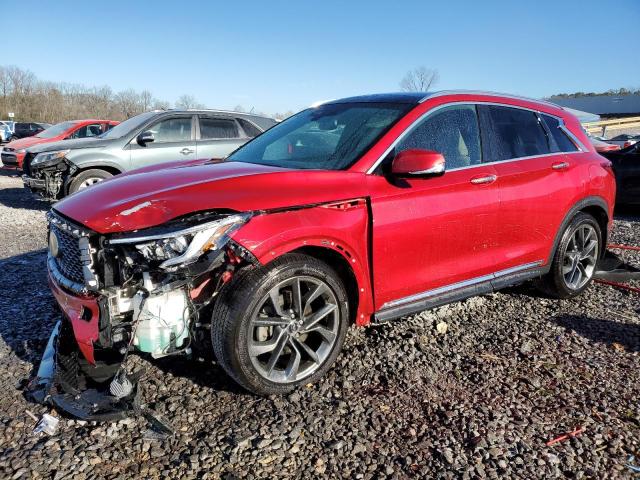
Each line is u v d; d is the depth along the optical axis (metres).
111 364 2.95
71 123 15.80
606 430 2.70
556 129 4.40
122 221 2.60
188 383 3.04
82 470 2.32
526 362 3.40
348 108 3.92
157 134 8.88
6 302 4.31
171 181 3.03
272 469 2.37
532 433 2.67
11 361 3.29
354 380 3.12
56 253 2.92
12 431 2.58
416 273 3.38
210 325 2.82
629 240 7.08
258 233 2.68
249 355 2.75
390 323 3.90
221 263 2.62
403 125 3.41
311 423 2.70
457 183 3.50
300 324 2.93
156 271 2.53
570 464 2.45
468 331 3.85
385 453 2.50
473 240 3.63
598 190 4.48
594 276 4.85
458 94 3.80
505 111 4.04
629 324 4.06
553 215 4.14
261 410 2.80
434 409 2.85
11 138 28.50
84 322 2.64
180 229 2.53
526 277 4.09
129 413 2.62
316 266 2.92
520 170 3.90
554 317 4.17
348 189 3.03
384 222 3.14
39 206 10.09
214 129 9.28
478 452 2.52
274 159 3.67
